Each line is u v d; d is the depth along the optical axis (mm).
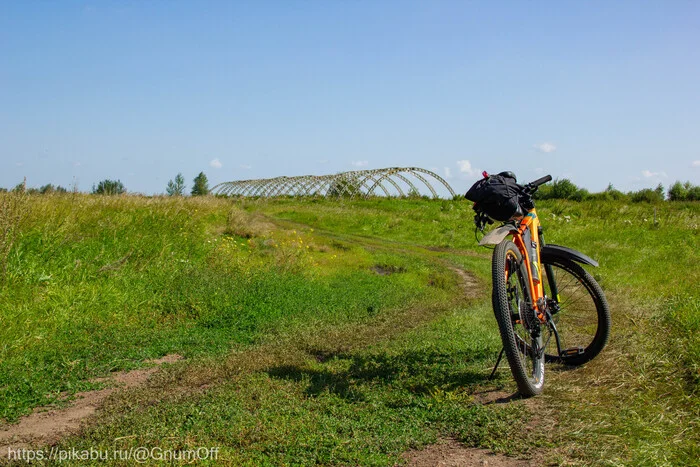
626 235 19359
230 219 18578
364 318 8148
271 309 8336
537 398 4059
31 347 5883
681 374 4133
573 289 5086
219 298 8477
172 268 9742
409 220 30359
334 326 7473
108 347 6168
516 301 4238
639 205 33281
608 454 2998
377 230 28031
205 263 10852
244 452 3227
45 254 8656
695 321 5367
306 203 43938
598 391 4035
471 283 13180
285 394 4328
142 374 5363
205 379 4973
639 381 4000
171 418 3814
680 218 23438
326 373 4965
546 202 33312
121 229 11180
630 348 4898
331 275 12727
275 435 3443
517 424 3525
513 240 4477
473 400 4113
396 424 3693
